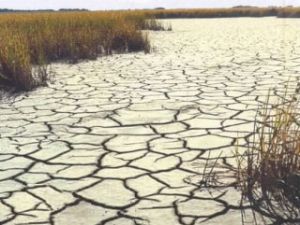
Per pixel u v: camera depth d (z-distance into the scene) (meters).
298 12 35.59
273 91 5.42
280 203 2.41
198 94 5.45
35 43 8.88
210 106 4.77
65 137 3.86
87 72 7.73
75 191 2.74
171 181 2.82
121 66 8.38
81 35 10.16
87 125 4.21
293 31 17.67
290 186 2.43
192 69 7.69
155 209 2.46
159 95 5.49
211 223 2.27
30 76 6.29
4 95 5.87
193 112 4.53
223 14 43.25
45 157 3.37
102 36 11.12
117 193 2.69
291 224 2.21
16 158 3.38
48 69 8.15
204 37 15.60
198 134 3.77
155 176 2.91
